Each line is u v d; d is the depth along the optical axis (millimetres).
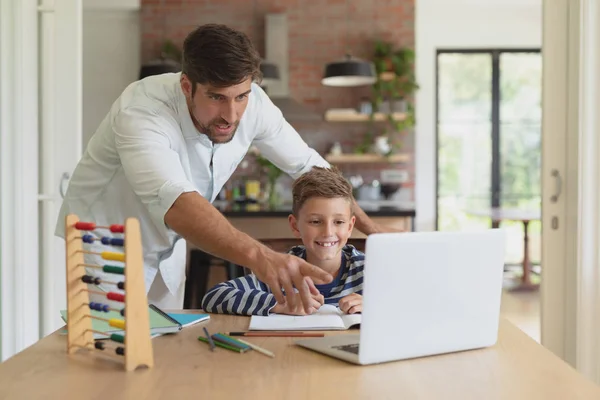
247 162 7008
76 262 1278
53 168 2854
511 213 6824
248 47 1556
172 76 1812
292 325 1468
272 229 4719
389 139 7254
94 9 6914
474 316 1298
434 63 8289
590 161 2830
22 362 1217
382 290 1179
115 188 1919
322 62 7273
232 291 1654
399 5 7230
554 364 1213
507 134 8453
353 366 1190
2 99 2686
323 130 7348
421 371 1166
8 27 2688
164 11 7105
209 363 1204
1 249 2695
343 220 1792
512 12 8219
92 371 1161
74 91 2816
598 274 2848
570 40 2896
